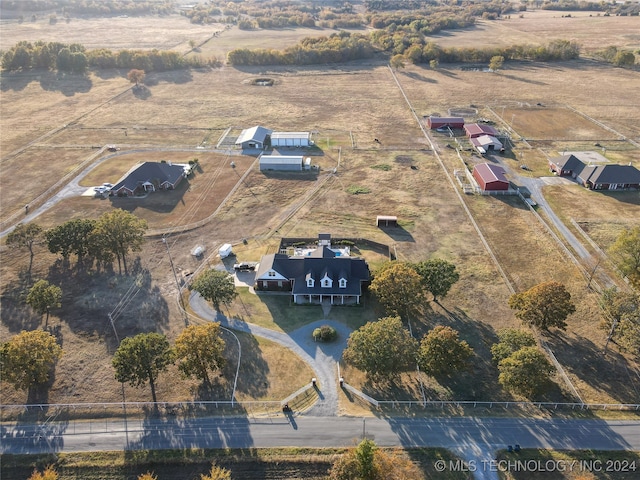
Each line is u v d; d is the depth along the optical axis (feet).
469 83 580.71
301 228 286.87
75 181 346.54
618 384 181.98
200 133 438.40
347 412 172.76
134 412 174.81
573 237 273.95
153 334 184.34
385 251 264.93
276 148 402.93
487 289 234.58
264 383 185.26
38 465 156.87
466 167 360.89
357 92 555.69
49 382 186.50
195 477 152.97
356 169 363.76
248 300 229.45
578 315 216.74
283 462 154.92
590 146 398.83
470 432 163.84
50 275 247.09
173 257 262.67
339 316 219.00
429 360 175.01
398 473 140.67
